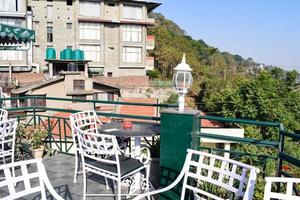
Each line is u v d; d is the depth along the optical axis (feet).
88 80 68.95
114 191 11.14
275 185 8.65
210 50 209.87
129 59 93.76
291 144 30.99
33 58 84.23
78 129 10.17
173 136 9.77
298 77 88.33
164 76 135.03
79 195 10.82
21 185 10.54
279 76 89.71
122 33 91.97
